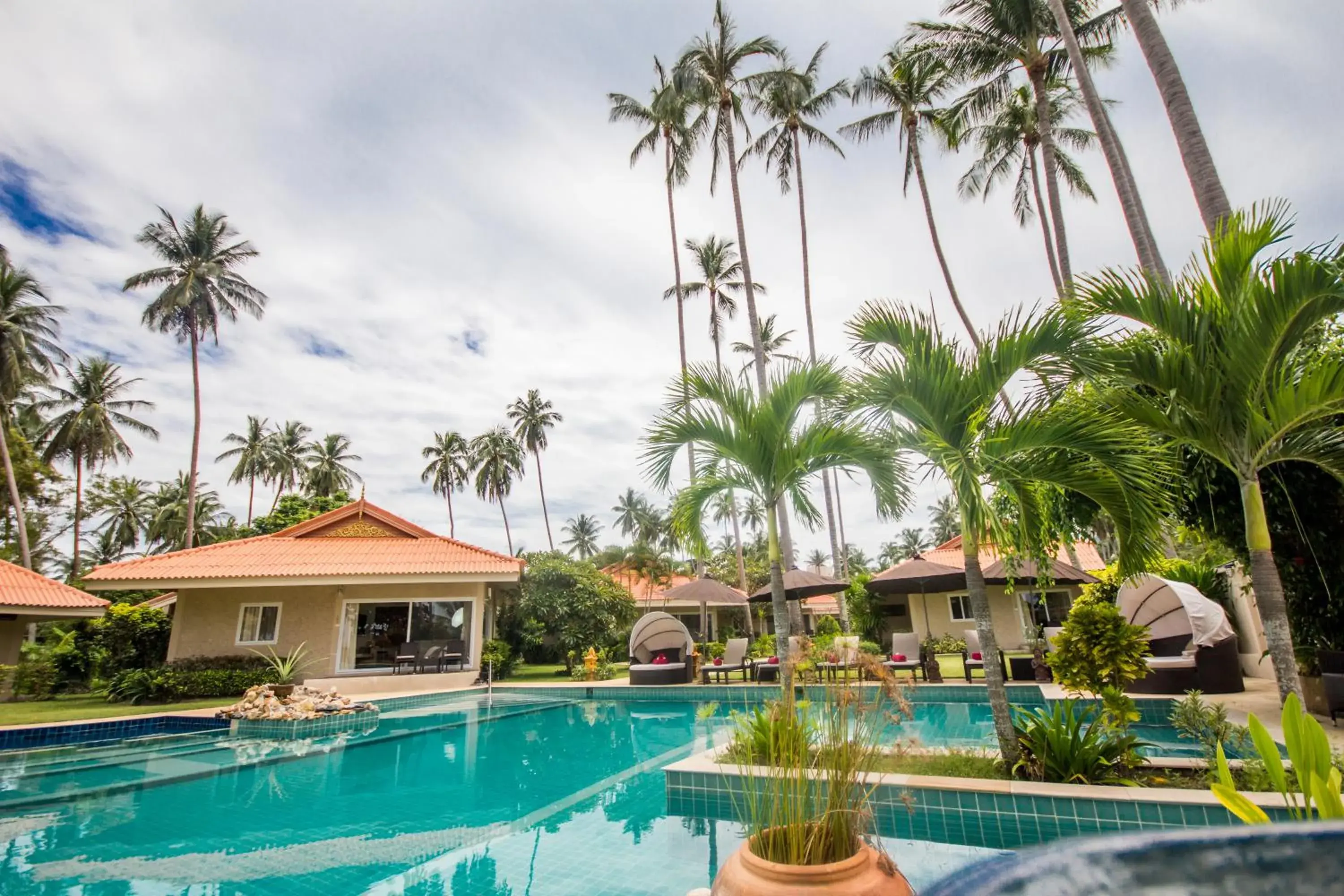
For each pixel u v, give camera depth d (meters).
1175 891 0.57
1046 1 15.55
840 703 3.55
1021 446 5.08
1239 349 5.31
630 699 14.19
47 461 31.53
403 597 17.36
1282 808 3.96
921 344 5.52
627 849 4.77
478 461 49.38
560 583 21.30
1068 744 4.91
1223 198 8.09
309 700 11.24
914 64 20.17
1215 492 7.47
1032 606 16.28
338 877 4.41
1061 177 21.22
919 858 4.27
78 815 6.04
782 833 3.16
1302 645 7.37
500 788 6.81
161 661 17.08
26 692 16.72
